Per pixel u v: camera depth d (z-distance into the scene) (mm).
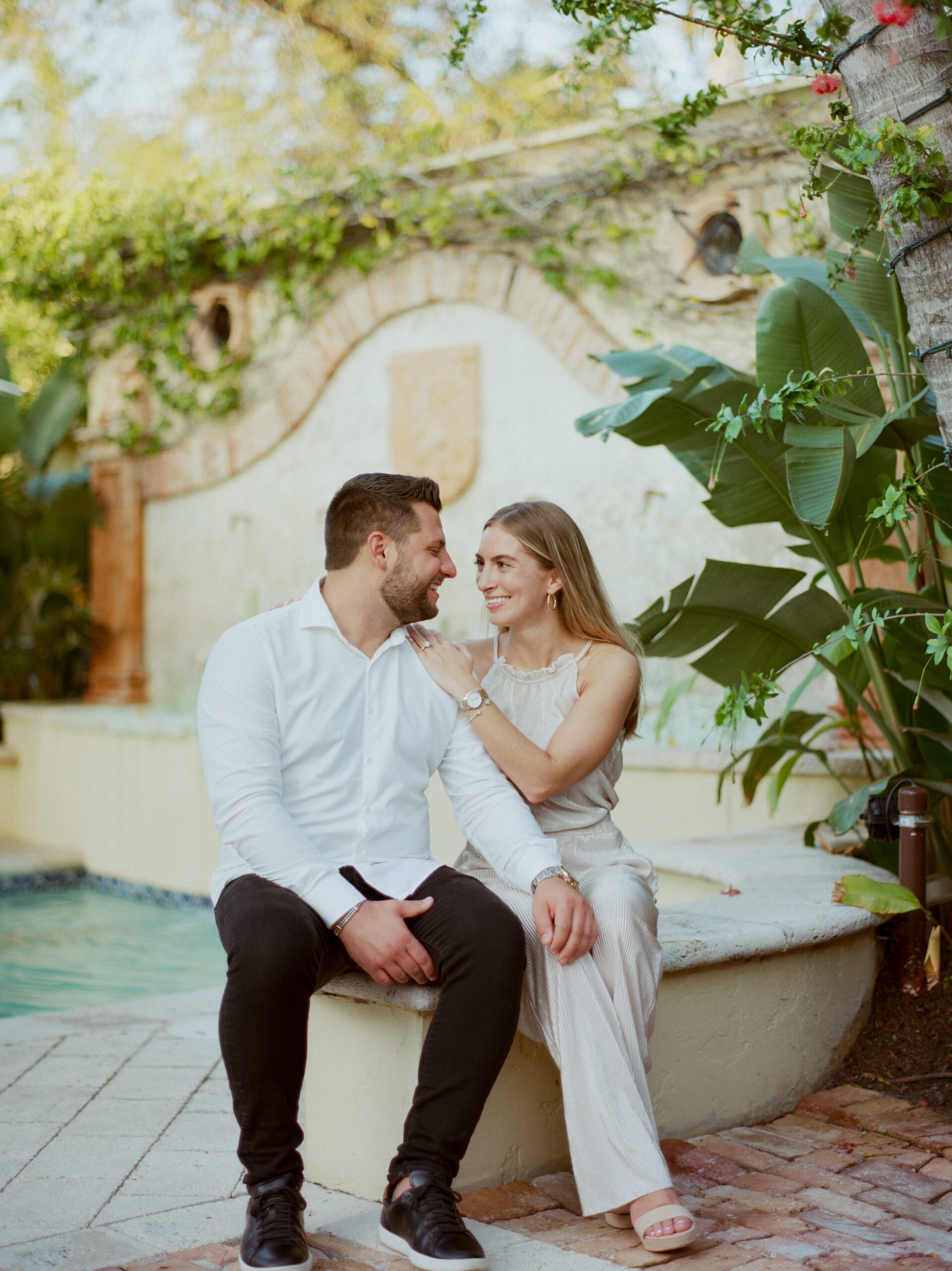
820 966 3416
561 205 6793
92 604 9375
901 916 3666
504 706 2912
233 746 2590
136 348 9039
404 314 7586
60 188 9680
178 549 8953
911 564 3592
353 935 2479
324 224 7789
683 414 3791
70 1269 2354
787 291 3668
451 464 7285
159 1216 2621
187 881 7379
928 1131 3092
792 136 3129
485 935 2443
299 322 8172
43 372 11828
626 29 3377
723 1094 3164
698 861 4168
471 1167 2738
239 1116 2371
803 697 5758
